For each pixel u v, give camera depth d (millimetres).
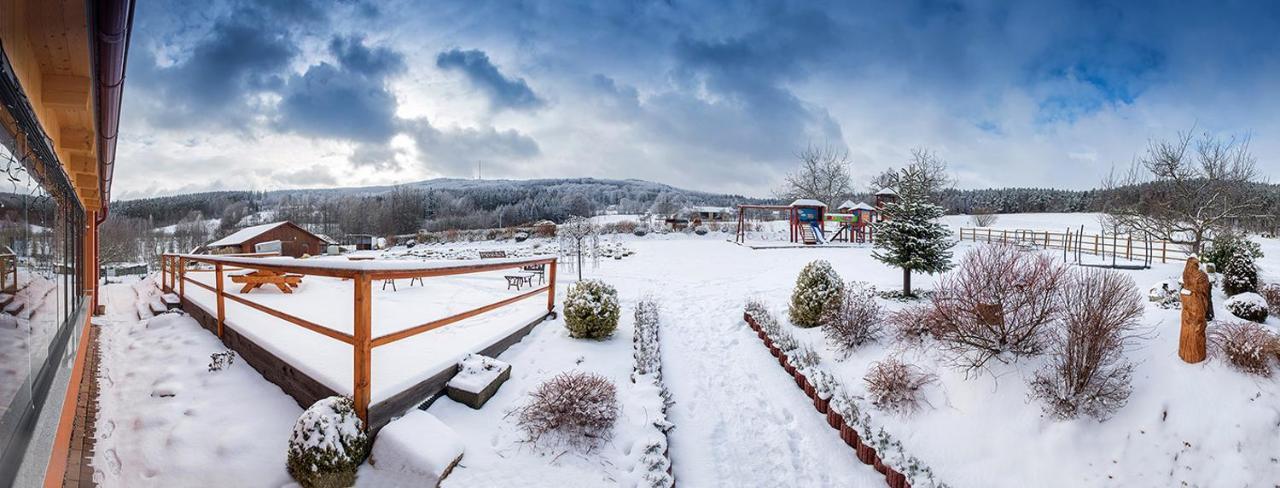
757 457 4523
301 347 5176
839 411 4980
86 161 5555
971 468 4336
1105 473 3986
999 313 5219
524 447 4039
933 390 5199
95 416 4547
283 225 32656
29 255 3201
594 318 6719
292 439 3602
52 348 3994
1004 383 4910
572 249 19141
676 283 13344
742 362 6812
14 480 2523
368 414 3846
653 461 3887
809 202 26734
